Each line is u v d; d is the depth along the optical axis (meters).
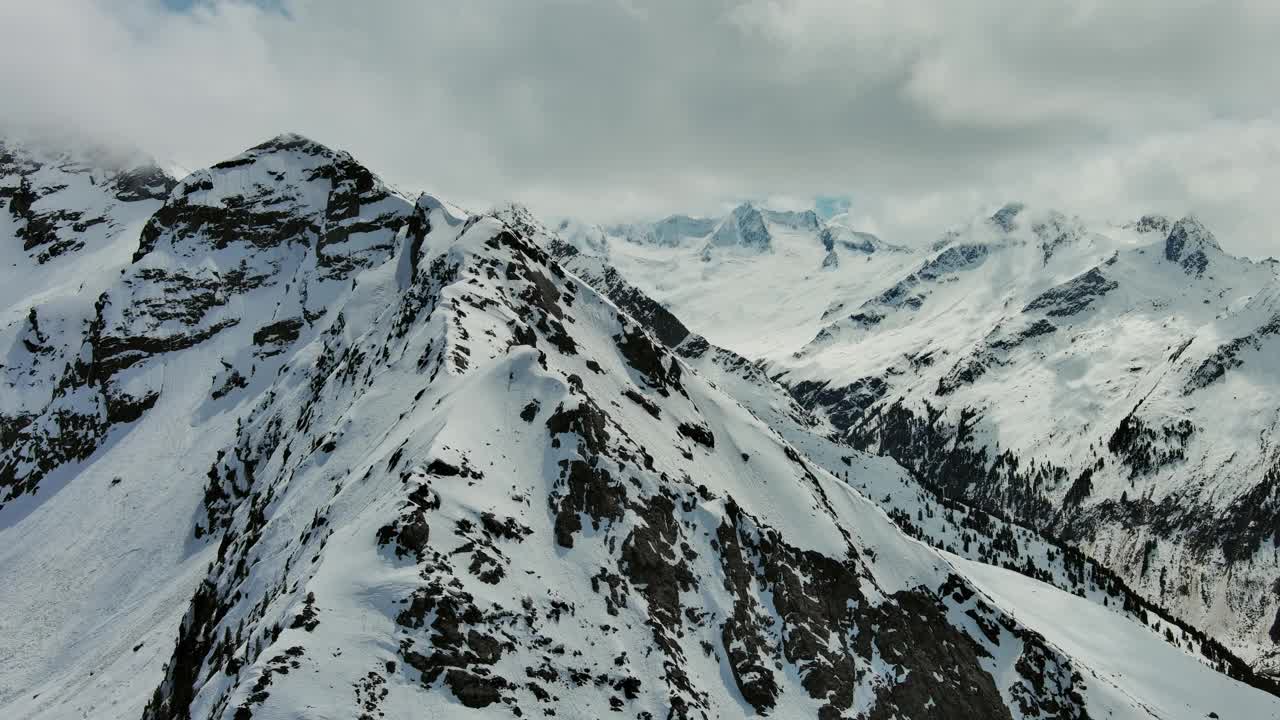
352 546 82.12
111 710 114.25
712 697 92.94
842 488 139.38
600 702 84.06
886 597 120.44
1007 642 123.31
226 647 93.31
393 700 72.56
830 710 100.88
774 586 109.81
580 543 96.00
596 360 135.25
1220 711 148.00
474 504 89.25
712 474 124.31
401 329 144.12
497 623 82.19
